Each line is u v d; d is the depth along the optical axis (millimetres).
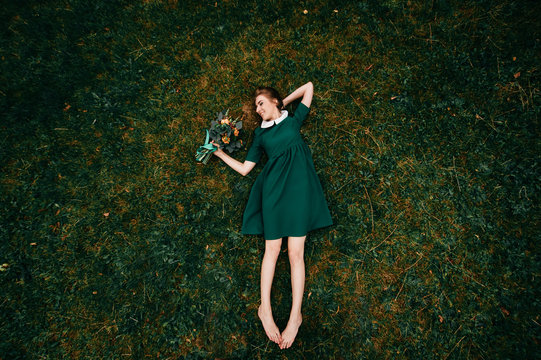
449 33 2564
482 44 2525
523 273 2346
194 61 2670
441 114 2557
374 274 2486
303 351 2396
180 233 2564
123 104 2670
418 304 2428
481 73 2520
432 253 2471
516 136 2455
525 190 2406
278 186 2174
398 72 2600
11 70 2631
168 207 2600
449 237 2467
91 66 2670
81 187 2607
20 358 2391
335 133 2617
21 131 2605
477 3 2521
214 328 2457
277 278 2490
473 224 2451
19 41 2645
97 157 2639
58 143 2631
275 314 2449
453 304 2398
